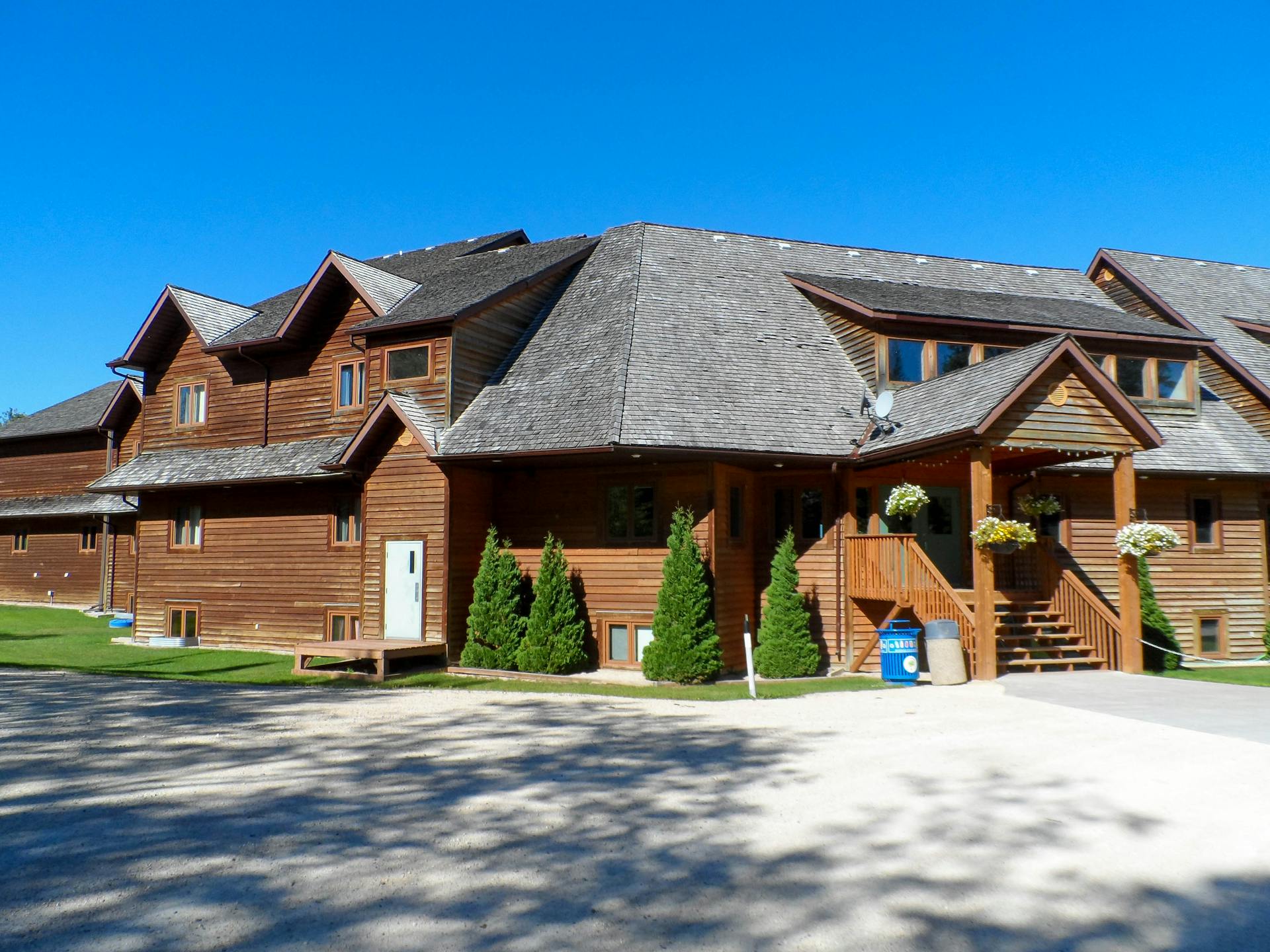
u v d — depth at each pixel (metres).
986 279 24.22
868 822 6.93
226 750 9.55
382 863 6.11
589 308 20.09
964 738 9.94
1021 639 16.05
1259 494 20.95
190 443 23.05
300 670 16.77
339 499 20.67
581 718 11.64
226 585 21.83
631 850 6.36
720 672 16.33
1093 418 14.62
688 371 17.69
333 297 21.09
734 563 17.33
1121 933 5.03
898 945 4.88
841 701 13.02
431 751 9.55
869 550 16.53
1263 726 10.43
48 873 5.91
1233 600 20.31
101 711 11.98
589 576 17.66
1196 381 20.86
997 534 13.78
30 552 36.19
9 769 8.68
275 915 5.25
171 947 4.82
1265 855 6.20
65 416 36.72
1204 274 25.12
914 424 15.94
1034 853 6.27
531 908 5.36
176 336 23.78
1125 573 15.25
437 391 18.12
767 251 23.23
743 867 6.03
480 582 17.19
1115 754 9.05
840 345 20.08
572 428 16.20
